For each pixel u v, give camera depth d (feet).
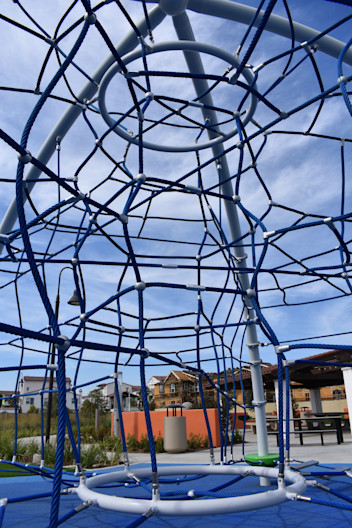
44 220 17.17
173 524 10.11
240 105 10.73
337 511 11.09
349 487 14.02
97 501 8.54
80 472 11.32
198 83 15.43
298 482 9.19
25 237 6.01
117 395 13.74
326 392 116.78
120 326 14.80
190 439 39.34
